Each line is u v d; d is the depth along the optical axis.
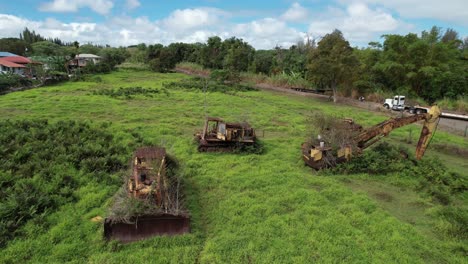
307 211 8.94
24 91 29.50
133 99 27.22
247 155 13.93
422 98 34.12
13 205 8.00
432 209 9.38
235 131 14.34
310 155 12.75
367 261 6.89
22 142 13.22
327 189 10.52
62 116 19.59
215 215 8.60
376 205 9.61
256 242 7.38
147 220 7.41
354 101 33.31
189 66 66.31
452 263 6.97
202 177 11.14
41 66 40.50
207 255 6.84
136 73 55.50
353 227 8.21
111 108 22.67
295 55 51.00
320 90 38.88
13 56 52.69
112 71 56.97
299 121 21.36
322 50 31.48
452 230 8.15
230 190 10.28
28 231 7.39
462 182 11.39
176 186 9.42
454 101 31.52
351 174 12.23
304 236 7.69
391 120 13.61
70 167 11.07
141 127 17.48
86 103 23.98
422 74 32.69
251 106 26.48
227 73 42.00
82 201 8.91
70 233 7.45
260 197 9.77
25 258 6.61
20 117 18.53
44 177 10.08
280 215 8.70
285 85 43.75
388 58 34.56
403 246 7.46
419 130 20.97
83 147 12.62
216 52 58.88
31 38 108.19
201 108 24.19
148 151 9.98
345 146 12.87
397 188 11.21
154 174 8.44
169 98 28.47
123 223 7.27
